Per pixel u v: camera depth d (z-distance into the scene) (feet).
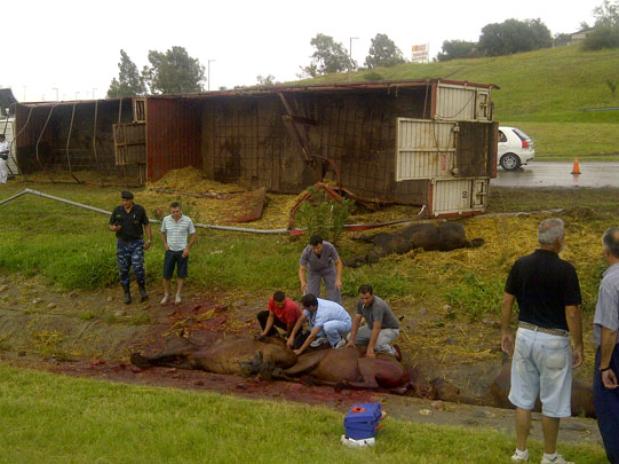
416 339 31.65
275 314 31.27
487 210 49.57
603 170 75.41
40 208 56.49
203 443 19.66
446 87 44.80
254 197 52.75
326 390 27.99
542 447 20.02
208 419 21.84
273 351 29.89
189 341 32.91
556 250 18.47
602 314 17.40
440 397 28.14
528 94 187.01
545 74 202.80
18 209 56.44
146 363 31.99
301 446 19.53
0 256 44.83
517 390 18.80
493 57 258.57
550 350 18.10
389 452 19.38
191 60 242.99
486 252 39.50
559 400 18.17
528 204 51.52
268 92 54.75
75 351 35.70
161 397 24.62
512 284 18.86
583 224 42.80
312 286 33.45
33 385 26.45
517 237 41.09
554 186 61.93
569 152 97.19
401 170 42.06
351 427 20.11
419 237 40.42
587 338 30.22
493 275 36.45
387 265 39.01
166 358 31.99
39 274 43.27
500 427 23.17
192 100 64.49
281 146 59.52
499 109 177.27
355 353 29.35
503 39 274.57
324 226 41.68
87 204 57.11
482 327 31.86
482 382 28.63
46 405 23.16
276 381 29.22
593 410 25.58
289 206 52.42
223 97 61.72
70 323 37.47
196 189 60.34
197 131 65.82
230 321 34.83
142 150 64.23
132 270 40.81
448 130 45.03
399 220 45.44
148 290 39.81
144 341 34.76
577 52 236.02
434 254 39.96
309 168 57.72
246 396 27.20
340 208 41.93
